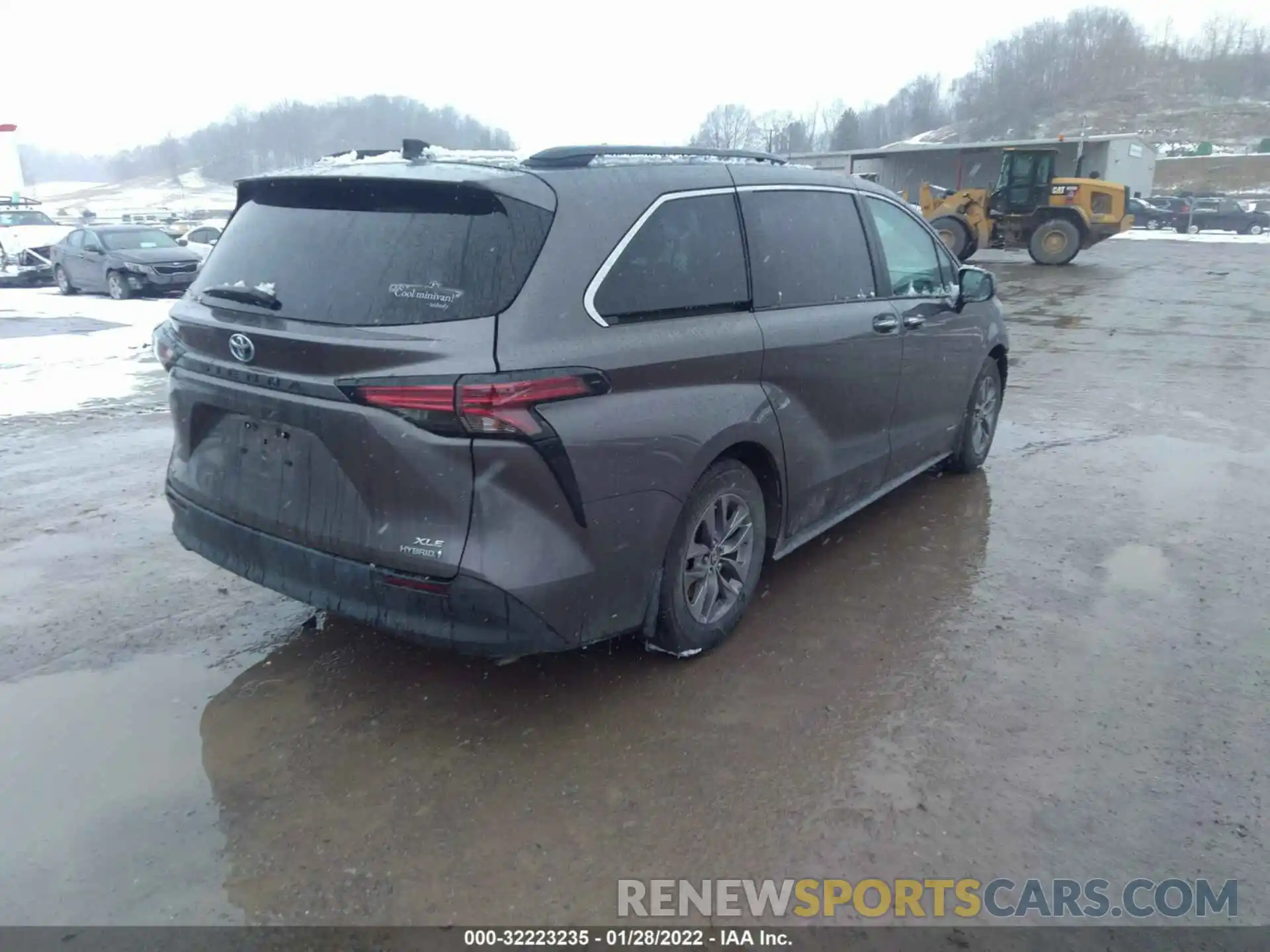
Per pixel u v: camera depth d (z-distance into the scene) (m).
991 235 23.92
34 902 2.49
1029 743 3.18
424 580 2.89
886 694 3.47
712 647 3.76
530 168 3.13
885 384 4.64
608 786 2.96
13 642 3.82
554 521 2.94
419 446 2.82
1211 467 6.19
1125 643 3.85
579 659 3.71
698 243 3.54
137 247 18.36
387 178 3.05
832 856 2.68
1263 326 12.62
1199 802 2.89
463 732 3.23
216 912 2.47
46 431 7.11
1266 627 3.99
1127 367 9.68
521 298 2.88
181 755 3.10
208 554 3.47
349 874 2.60
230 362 3.19
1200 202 42.34
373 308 2.95
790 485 4.01
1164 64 126.06
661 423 3.21
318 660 3.70
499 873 2.61
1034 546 4.88
